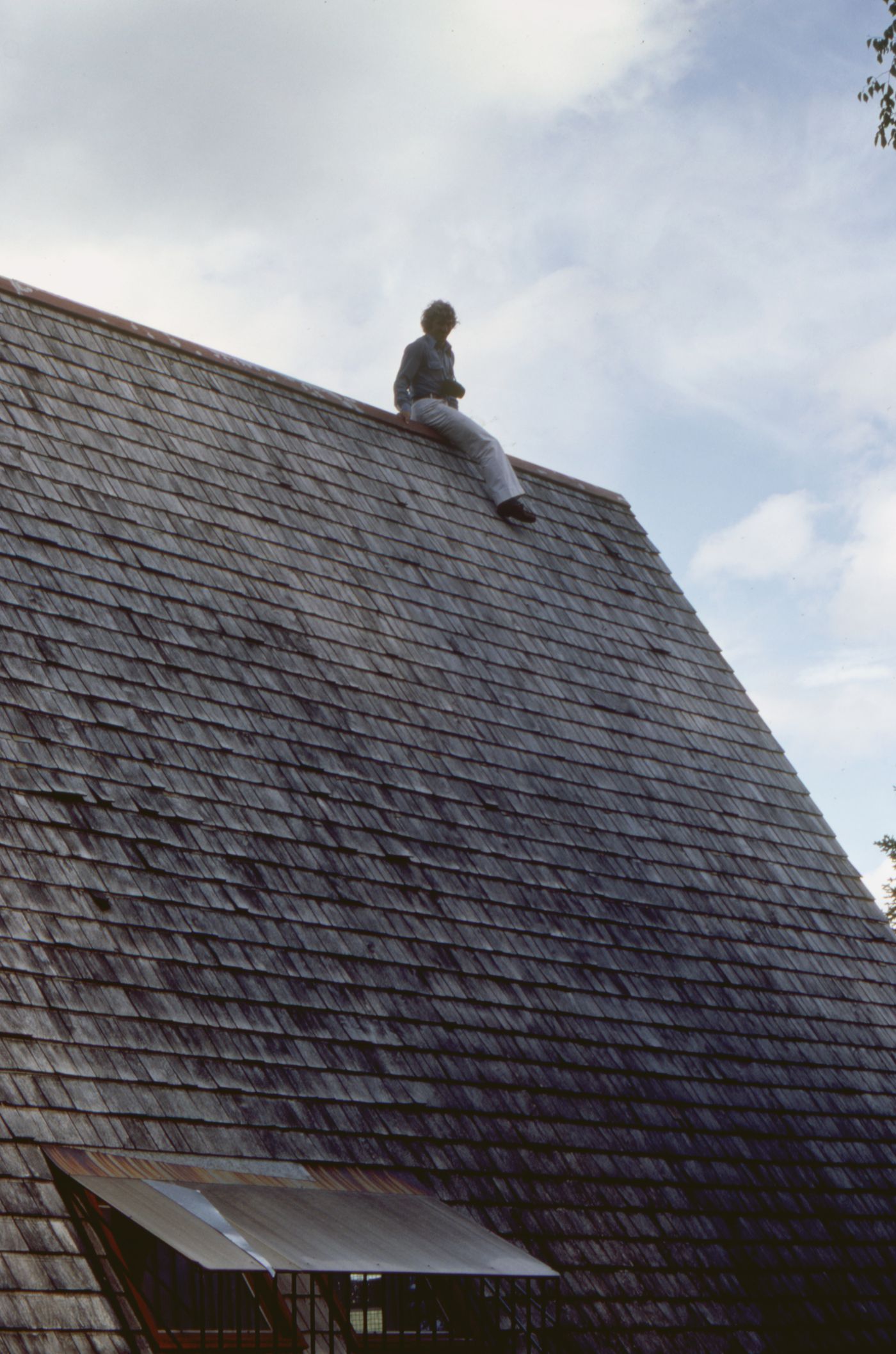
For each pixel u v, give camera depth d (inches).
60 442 453.7
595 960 462.6
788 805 598.2
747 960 513.0
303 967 384.2
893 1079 522.9
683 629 635.5
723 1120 454.3
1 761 363.9
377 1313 375.2
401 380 609.0
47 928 341.4
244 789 410.3
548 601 578.6
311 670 460.1
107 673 404.2
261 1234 294.7
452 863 446.6
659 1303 392.8
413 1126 375.9
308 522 507.8
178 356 526.0
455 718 492.4
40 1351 277.4
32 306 493.4
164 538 454.9
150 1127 325.7
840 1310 434.0
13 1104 308.2
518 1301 369.4
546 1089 414.6
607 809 517.0
